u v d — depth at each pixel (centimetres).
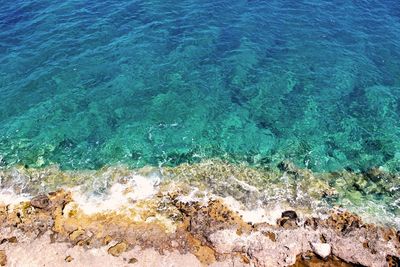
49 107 3139
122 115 3111
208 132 3017
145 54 3572
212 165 2773
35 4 4100
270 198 2548
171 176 2678
